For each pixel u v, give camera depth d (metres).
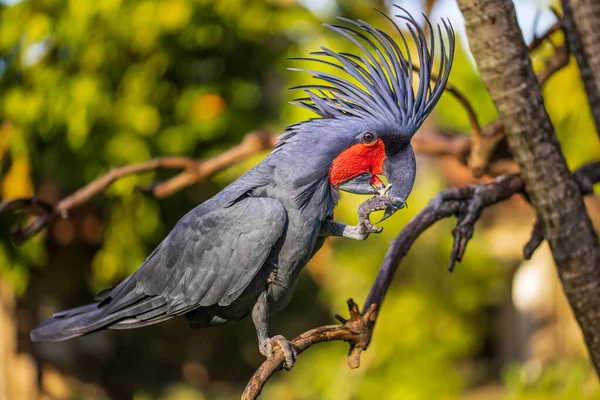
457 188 6.43
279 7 12.12
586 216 6.41
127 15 11.35
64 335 6.19
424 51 5.68
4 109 11.42
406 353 13.97
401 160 5.65
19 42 11.62
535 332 14.28
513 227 16.92
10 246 11.18
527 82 6.20
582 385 10.25
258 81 13.24
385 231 13.23
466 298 14.23
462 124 12.66
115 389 15.87
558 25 7.00
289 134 5.76
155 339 16.97
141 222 12.15
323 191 5.63
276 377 17.30
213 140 12.66
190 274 5.84
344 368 14.20
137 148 11.78
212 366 17.31
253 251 5.57
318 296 16.33
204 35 11.91
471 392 16.50
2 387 12.33
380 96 5.59
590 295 6.35
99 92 11.48
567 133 10.61
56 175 12.11
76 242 13.48
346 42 11.94
